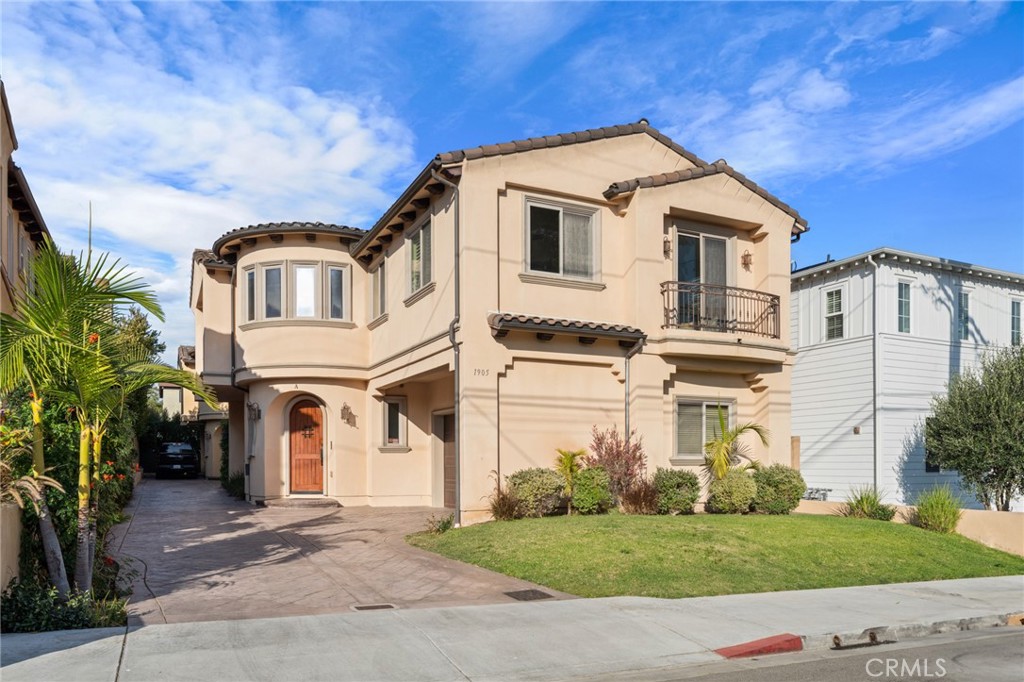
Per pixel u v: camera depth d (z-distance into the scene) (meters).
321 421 20.23
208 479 32.12
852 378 22.28
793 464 20.19
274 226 19.39
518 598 9.45
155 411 37.84
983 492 18.12
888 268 21.89
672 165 17.09
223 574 10.67
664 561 11.09
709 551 11.71
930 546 13.82
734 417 17.31
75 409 8.98
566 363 15.27
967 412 18.02
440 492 19.12
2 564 7.37
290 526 15.45
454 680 6.53
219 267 21.20
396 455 19.58
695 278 17.06
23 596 7.60
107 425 9.56
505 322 14.04
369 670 6.61
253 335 19.78
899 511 16.89
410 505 19.52
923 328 22.42
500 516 13.89
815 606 9.54
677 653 7.51
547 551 11.42
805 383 23.86
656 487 15.24
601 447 15.09
